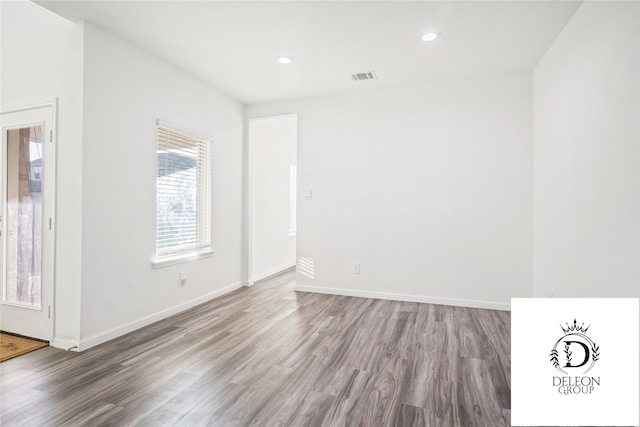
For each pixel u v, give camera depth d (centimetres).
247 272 498
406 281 422
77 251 272
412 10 263
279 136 624
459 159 400
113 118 297
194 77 394
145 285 330
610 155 207
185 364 247
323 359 256
